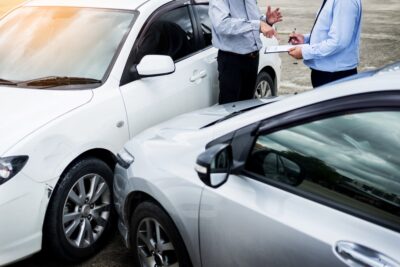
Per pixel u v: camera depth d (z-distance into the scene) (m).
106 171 3.52
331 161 2.00
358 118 1.92
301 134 2.10
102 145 3.45
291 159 2.12
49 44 4.03
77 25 4.11
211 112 3.34
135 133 3.75
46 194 3.07
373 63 8.01
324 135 2.03
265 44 5.27
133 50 3.87
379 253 1.71
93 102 3.46
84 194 3.38
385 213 1.80
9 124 3.15
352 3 3.35
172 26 4.33
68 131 3.23
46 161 3.07
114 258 3.49
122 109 3.62
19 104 3.40
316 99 2.06
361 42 9.49
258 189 2.19
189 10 4.58
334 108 1.98
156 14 4.18
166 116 4.05
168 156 2.74
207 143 2.55
